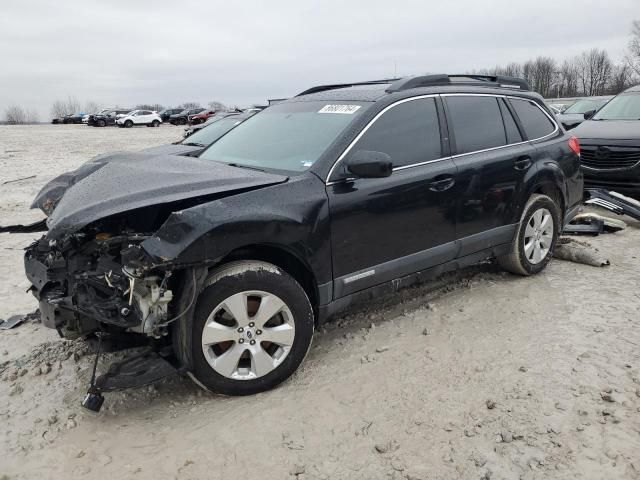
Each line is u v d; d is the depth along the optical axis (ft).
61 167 55.36
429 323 14.40
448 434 9.89
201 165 12.98
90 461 9.48
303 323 11.57
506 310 15.05
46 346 13.67
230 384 11.04
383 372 12.03
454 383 11.48
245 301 10.94
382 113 13.37
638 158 25.62
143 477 9.07
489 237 15.62
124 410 10.98
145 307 10.27
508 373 11.78
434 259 14.24
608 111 31.01
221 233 10.34
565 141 18.34
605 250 20.66
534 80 263.70
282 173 12.50
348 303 12.82
